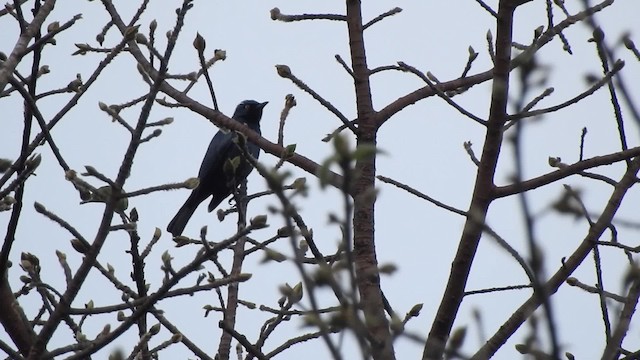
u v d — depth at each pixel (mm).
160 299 8023
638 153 9438
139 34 11094
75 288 7957
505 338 8797
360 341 4496
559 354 4453
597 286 8758
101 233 7887
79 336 8609
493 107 9078
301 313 9922
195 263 7961
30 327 8922
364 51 11133
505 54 9016
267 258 5164
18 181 8477
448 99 9328
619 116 9508
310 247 8523
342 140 4156
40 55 9195
